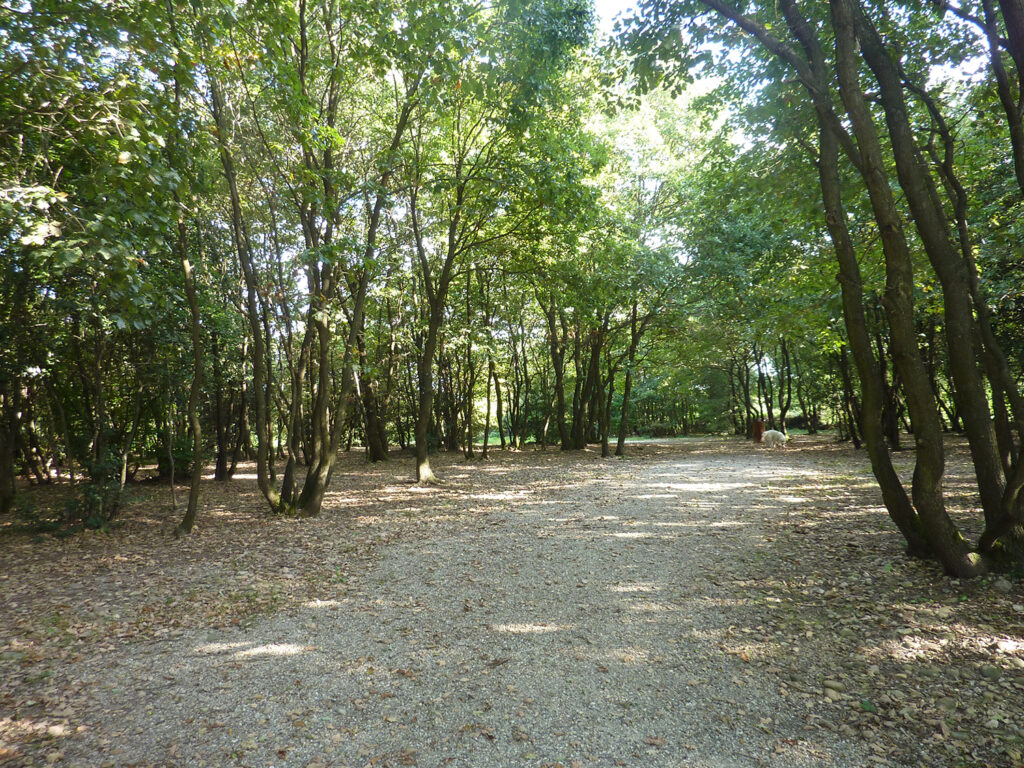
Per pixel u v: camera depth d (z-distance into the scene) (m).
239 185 11.62
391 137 14.62
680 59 7.86
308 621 5.55
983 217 10.12
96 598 6.42
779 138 8.34
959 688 3.71
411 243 17.88
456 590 6.39
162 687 4.23
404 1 10.27
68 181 7.80
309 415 21.75
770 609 5.35
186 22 8.05
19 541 9.60
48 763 3.28
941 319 13.70
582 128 16.22
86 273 9.38
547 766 3.20
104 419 11.52
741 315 19.48
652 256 19.50
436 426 28.81
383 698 4.01
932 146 6.38
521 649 4.77
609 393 23.27
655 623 5.21
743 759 3.19
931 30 7.48
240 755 3.36
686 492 12.58
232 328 14.48
